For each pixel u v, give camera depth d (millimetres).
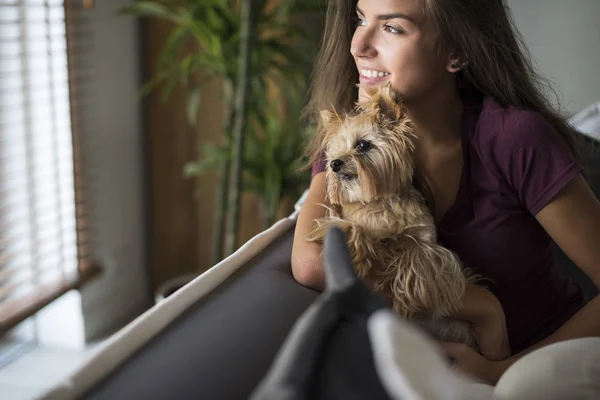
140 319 830
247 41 2141
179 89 2600
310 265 1014
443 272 967
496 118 1055
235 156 2252
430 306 964
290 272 1086
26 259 2209
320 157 1195
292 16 2551
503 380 779
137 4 2270
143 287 2797
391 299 995
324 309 597
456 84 1142
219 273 999
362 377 556
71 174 2287
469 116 1090
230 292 969
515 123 1034
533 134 1025
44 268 2221
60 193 2291
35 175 2217
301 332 574
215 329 849
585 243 1023
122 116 2527
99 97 2385
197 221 2738
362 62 1087
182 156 2672
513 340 1161
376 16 1047
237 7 2422
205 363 769
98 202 2434
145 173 2719
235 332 844
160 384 725
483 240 1086
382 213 984
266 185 2354
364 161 966
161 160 2693
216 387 727
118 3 2447
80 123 2271
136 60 2576
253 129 2457
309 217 1114
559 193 1021
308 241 1054
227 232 2566
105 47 2391
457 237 1096
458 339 1019
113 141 2490
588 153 1517
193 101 2277
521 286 1123
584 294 1271
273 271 1065
